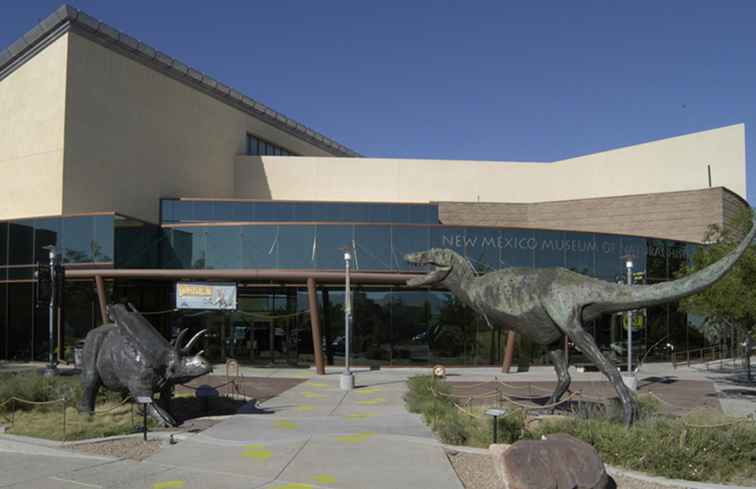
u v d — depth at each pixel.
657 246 32.59
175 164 37.91
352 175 43.12
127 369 12.81
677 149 40.19
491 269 29.58
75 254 28.62
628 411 11.28
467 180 43.38
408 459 9.37
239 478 8.44
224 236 30.55
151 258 31.08
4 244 30.28
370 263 29.34
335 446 10.28
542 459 7.35
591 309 12.18
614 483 8.31
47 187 30.28
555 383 22.22
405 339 29.08
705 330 35.47
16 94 32.66
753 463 9.12
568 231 30.64
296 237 29.91
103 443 10.77
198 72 39.84
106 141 32.56
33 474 8.77
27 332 29.56
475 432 11.06
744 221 17.88
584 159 43.28
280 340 29.69
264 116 47.53
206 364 12.85
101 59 32.50
